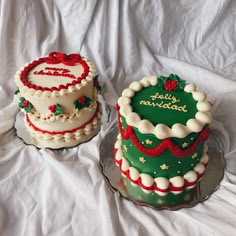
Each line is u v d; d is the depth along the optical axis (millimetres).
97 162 1158
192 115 947
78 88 1146
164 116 950
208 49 1597
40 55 1467
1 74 1463
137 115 948
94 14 1451
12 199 1071
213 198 1042
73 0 1390
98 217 1010
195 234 962
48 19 1456
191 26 1578
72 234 975
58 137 1210
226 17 1555
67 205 1042
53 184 1087
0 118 1310
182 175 1016
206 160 1066
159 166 978
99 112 1313
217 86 1445
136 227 976
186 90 1036
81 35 1469
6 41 1420
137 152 982
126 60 1558
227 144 1206
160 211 1015
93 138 1255
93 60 1521
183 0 1501
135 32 1535
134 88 1054
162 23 1525
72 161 1170
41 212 1029
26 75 1218
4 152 1194
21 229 998
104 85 1453
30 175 1139
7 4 1336
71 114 1176
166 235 959
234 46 1590
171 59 1563
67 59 1293
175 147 917
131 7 1471
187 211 1007
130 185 1072
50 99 1130
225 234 936
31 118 1207
